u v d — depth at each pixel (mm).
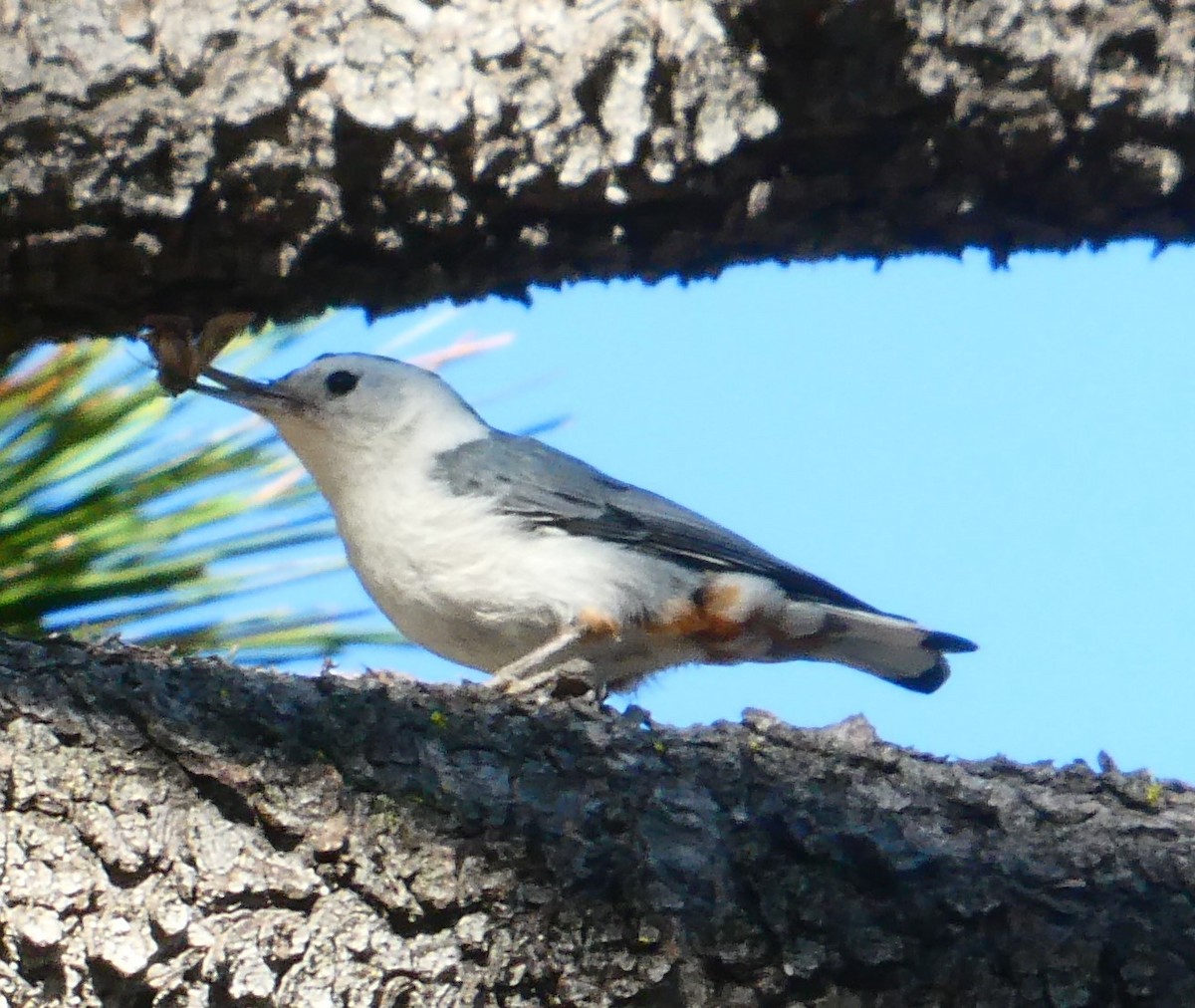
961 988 4762
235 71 4430
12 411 5895
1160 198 4520
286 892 4660
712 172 4484
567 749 5066
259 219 4535
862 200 4602
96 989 4566
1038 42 4270
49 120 4355
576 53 4457
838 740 5375
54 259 4543
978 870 4918
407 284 4793
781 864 4895
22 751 4660
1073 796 5285
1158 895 4918
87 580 5934
